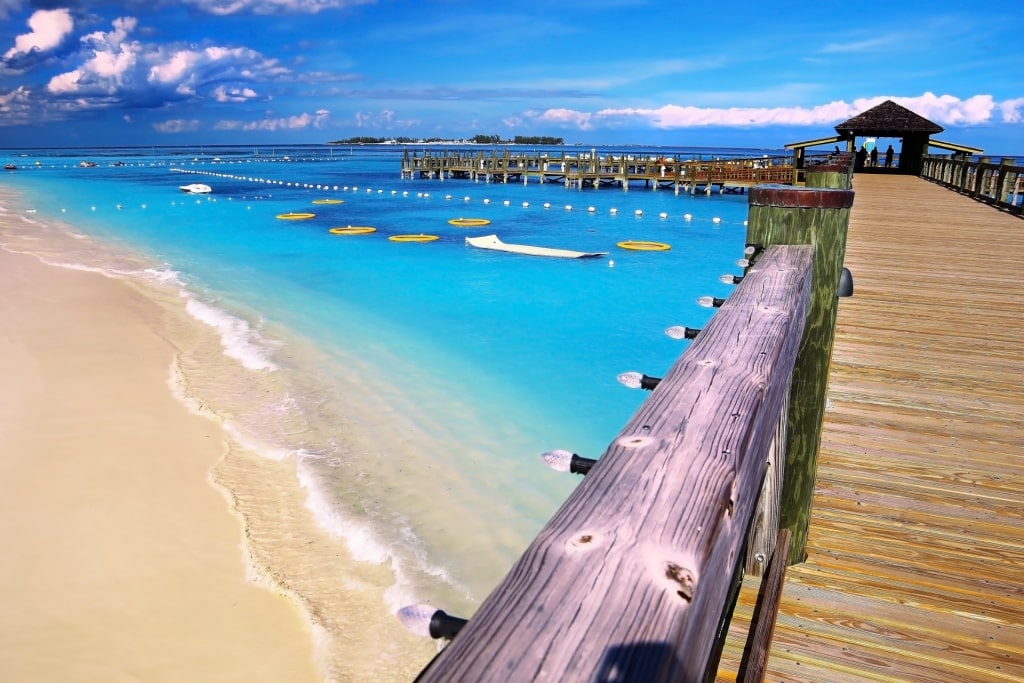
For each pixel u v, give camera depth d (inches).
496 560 197.2
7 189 1547.7
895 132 932.6
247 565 192.7
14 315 448.5
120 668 158.7
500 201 1226.6
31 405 299.6
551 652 19.4
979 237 343.6
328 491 231.1
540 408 312.3
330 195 1363.2
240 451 260.1
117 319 444.5
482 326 446.9
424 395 324.2
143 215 1051.9
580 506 27.5
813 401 87.7
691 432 34.8
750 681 64.6
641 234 829.2
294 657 161.3
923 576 93.0
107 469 244.5
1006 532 101.9
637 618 20.8
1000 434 131.0
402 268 636.7
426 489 235.5
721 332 51.9
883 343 182.4
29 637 167.6
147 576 188.2
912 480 115.9
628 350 401.1
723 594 27.4
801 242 84.0
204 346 390.6
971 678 76.2
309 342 404.8
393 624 171.0
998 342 181.5
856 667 78.2
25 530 207.9
